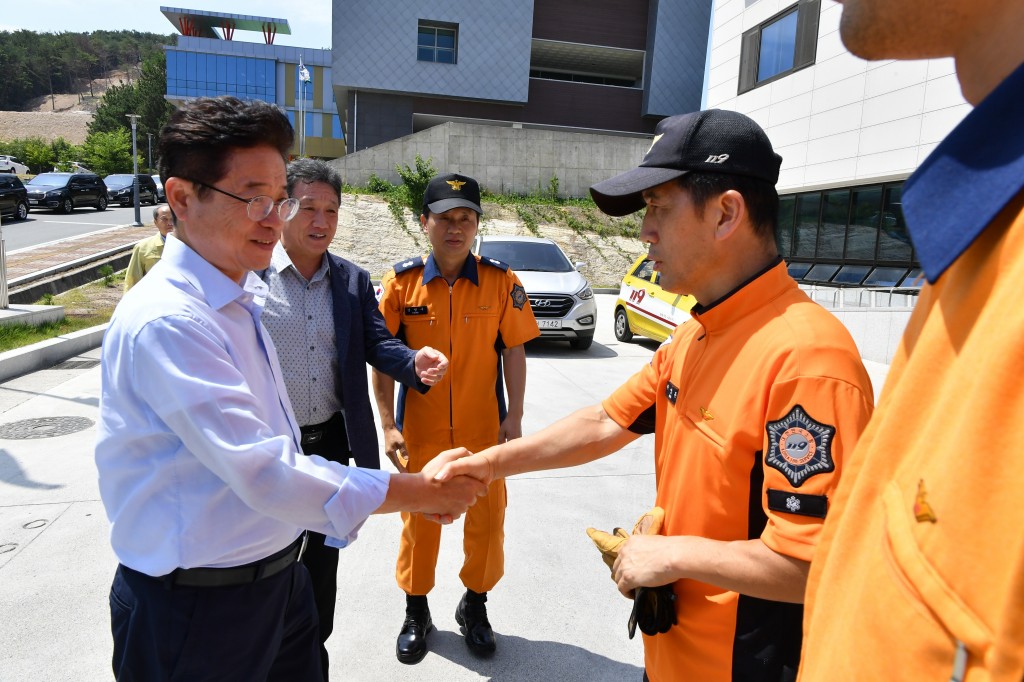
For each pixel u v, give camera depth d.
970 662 0.45
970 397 0.47
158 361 1.16
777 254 1.24
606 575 3.05
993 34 0.55
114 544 1.30
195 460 1.22
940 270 0.51
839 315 9.21
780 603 1.13
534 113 28.89
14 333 7.30
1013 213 0.48
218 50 47.03
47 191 23.41
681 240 1.22
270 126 1.29
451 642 2.55
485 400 2.60
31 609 2.61
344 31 26.58
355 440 2.21
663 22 28.33
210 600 1.27
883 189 11.52
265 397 1.44
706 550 1.10
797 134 13.34
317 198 2.08
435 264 2.55
